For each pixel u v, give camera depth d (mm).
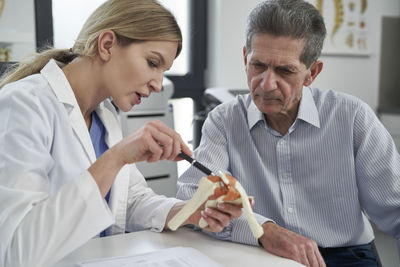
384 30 3086
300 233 1190
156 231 982
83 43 998
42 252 704
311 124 1184
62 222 723
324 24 1054
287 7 982
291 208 1196
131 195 1143
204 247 895
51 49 1096
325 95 1237
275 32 976
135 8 924
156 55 934
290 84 1029
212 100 2418
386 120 3045
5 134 814
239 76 2881
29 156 794
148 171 2096
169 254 808
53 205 731
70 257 815
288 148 1196
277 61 993
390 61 3141
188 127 2984
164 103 2145
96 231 753
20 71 1061
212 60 2900
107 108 1181
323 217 1204
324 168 1191
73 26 2469
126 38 927
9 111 848
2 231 719
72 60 1067
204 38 2926
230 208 837
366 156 1168
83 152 985
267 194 1228
